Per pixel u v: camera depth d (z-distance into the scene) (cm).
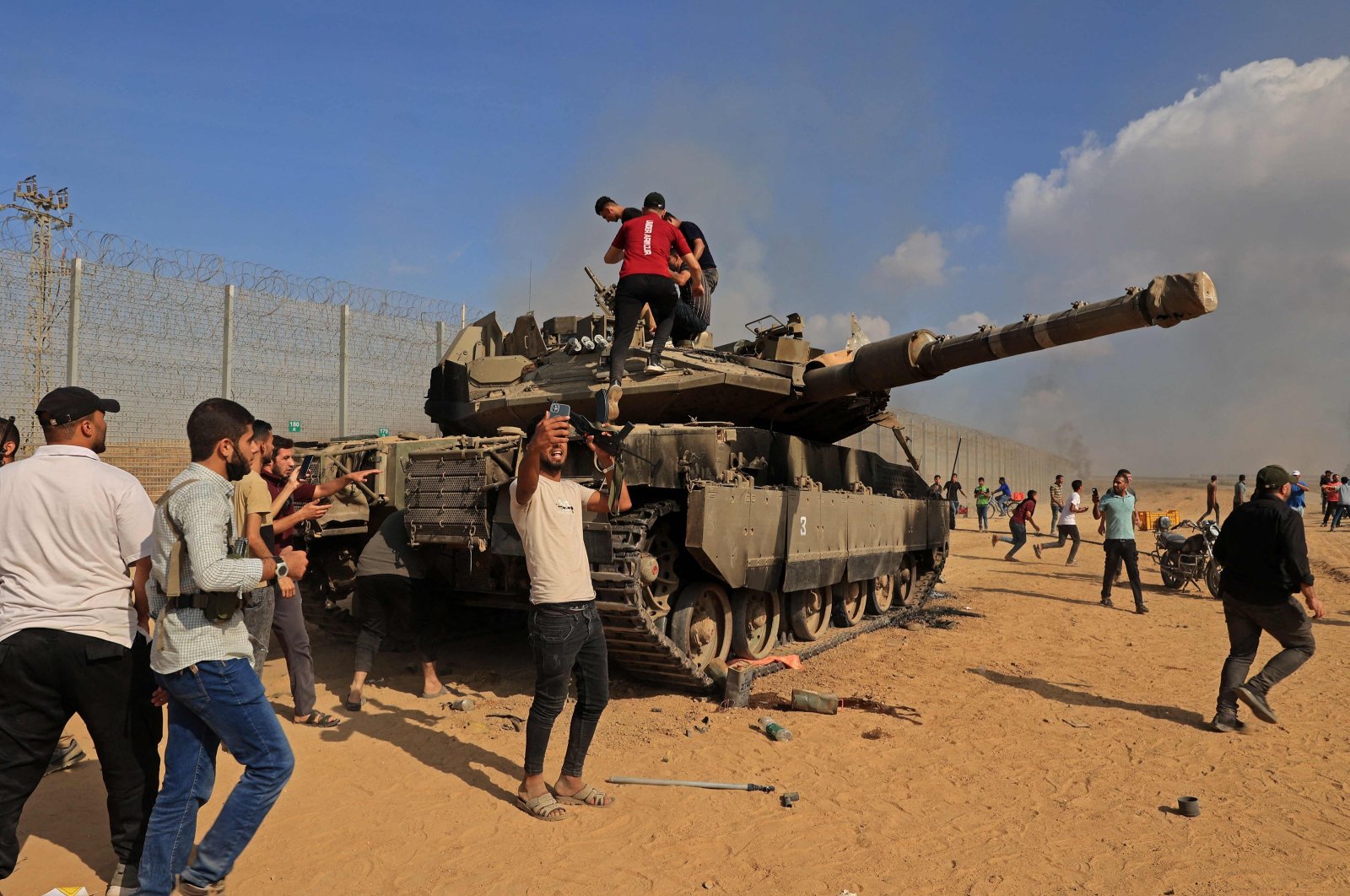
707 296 1045
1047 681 838
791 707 727
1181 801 517
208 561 351
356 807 509
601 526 670
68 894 396
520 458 708
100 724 381
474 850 454
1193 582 1532
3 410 1355
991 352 809
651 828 484
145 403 1484
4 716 368
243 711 364
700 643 802
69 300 1400
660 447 713
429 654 749
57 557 368
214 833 368
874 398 1073
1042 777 576
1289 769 598
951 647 995
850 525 995
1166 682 841
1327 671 896
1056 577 1712
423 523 724
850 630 1042
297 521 497
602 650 506
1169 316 693
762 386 905
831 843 469
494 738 637
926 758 607
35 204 1592
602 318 1082
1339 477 2928
